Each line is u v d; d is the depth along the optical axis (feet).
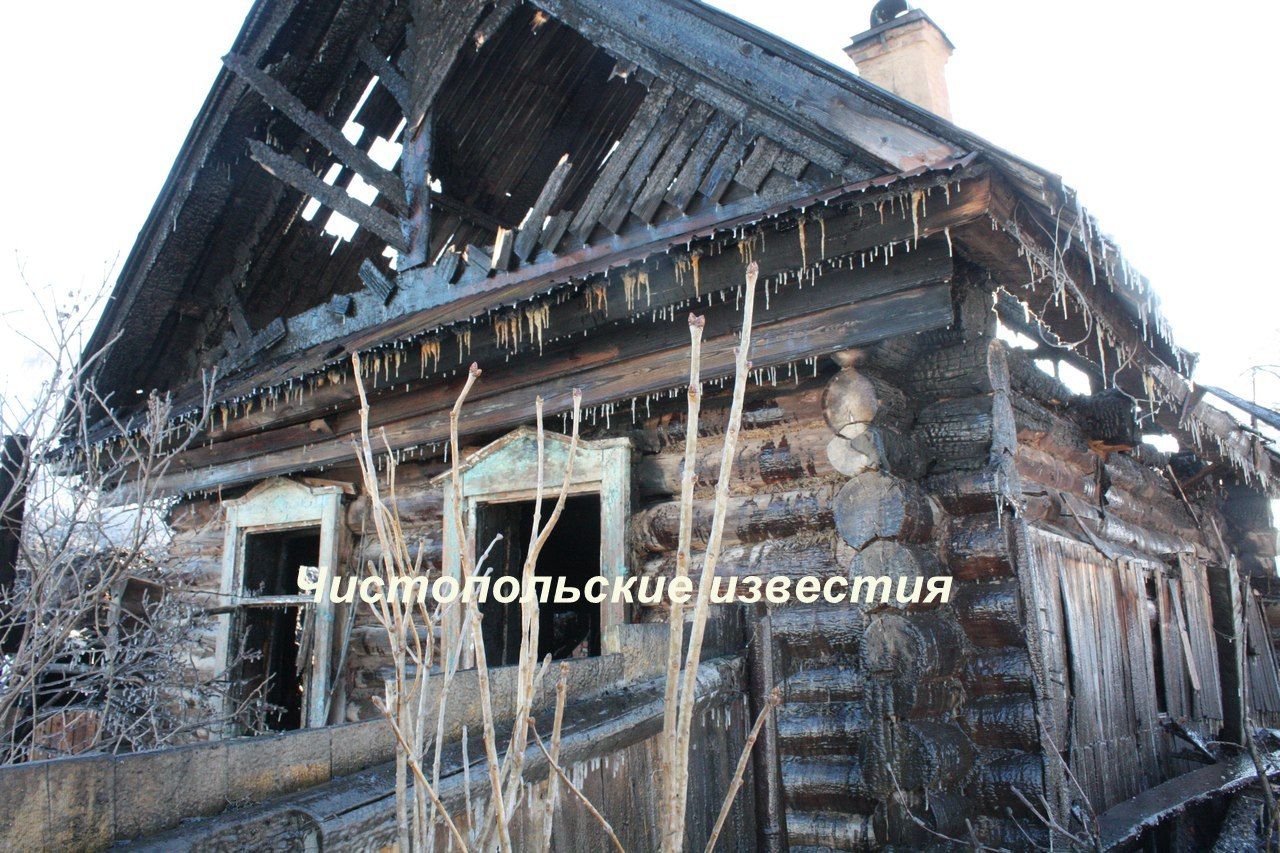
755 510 16.79
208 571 26.48
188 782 5.56
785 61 16.98
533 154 27.96
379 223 24.77
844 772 14.73
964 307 16.24
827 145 16.72
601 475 18.60
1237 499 33.22
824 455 16.30
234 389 25.90
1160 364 20.52
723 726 11.14
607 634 17.60
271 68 25.53
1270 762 20.83
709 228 17.06
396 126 28.27
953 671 15.07
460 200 27.81
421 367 20.67
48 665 15.84
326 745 6.56
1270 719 28.68
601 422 19.57
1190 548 27.17
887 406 15.67
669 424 18.65
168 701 20.59
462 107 26.14
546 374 19.84
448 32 24.26
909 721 14.33
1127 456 25.39
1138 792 18.44
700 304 17.38
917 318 15.01
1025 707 14.74
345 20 25.49
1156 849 16.57
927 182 13.73
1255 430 27.66
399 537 6.01
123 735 15.93
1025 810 14.28
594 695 9.53
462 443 21.59
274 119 26.78
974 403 16.25
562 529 32.07
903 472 15.65
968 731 15.11
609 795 9.00
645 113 20.01
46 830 4.78
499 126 26.89
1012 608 14.98
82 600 14.79
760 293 16.75
